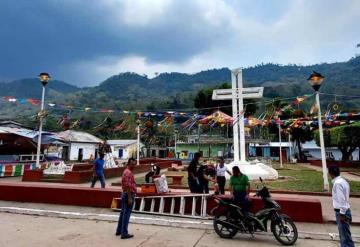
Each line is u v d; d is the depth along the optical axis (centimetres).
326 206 1105
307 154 5788
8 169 2177
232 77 2023
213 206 934
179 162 3875
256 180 1909
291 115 3222
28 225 819
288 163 4547
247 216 703
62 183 1822
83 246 637
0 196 1152
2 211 998
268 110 2972
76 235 723
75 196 1079
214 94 2047
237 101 2058
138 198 996
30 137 2495
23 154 2800
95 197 1059
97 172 1359
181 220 864
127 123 3066
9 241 667
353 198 1322
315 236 729
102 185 1362
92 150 5097
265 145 5728
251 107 4066
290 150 5534
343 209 562
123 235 700
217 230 723
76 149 4847
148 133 5244
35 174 1881
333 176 595
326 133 3772
